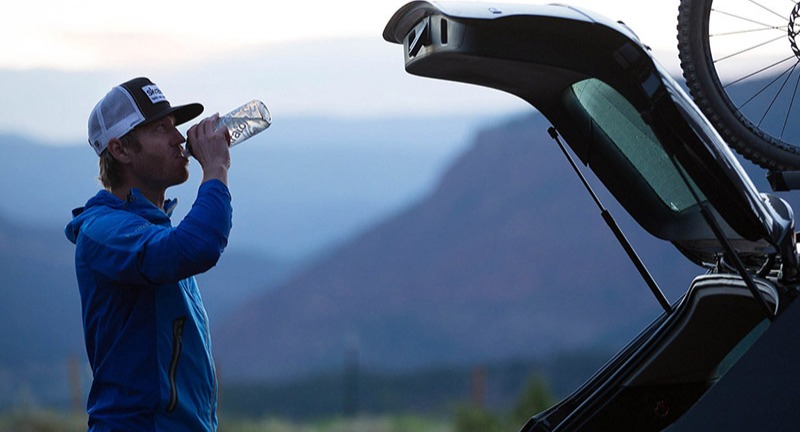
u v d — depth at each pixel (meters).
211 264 4.85
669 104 4.14
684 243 5.12
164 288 5.06
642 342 5.21
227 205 4.97
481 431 27.53
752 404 3.90
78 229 5.23
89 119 5.37
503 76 4.66
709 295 4.88
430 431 29.02
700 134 4.17
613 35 4.17
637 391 4.99
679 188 4.72
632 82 4.21
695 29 5.74
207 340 5.32
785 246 4.35
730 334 4.98
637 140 4.71
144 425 4.99
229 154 5.19
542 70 4.51
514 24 4.18
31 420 28.58
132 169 5.32
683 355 5.00
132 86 5.31
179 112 5.58
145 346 5.02
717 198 4.28
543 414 5.13
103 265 4.98
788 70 6.04
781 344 3.95
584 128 4.93
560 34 4.23
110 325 5.07
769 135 5.73
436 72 4.61
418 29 4.45
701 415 3.96
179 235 4.80
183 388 5.07
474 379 32.66
